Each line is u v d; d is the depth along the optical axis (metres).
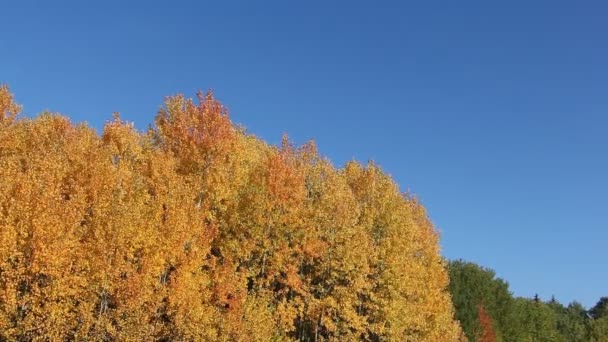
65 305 34.09
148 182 42.78
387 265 51.72
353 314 47.53
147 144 50.50
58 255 32.91
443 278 65.50
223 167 46.31
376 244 54.25
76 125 51.97
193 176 45.34
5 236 31.52
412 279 53.16
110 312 36.81
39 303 33.88
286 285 48.31
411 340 55.66
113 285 35.81
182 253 38.59
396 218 55.12
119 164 43.00
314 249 48.00
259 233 45.28
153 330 37.84
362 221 54.12
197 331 39.22
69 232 33.94
